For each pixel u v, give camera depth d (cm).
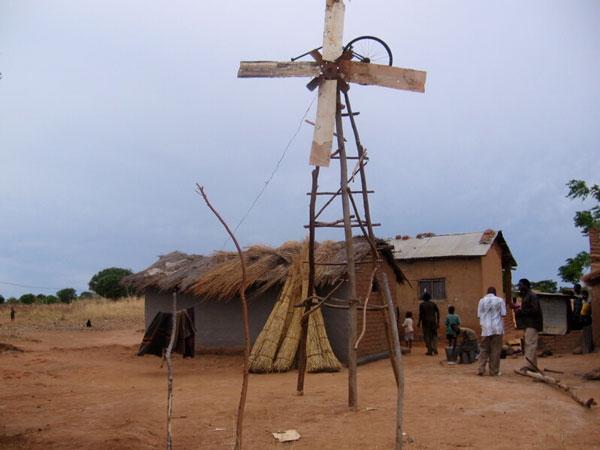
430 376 1338
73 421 893
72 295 6009
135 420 888
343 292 1703
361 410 941
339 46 976
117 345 2328
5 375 1467
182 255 2247
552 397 1037
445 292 2484
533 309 1334
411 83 966
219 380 1430
